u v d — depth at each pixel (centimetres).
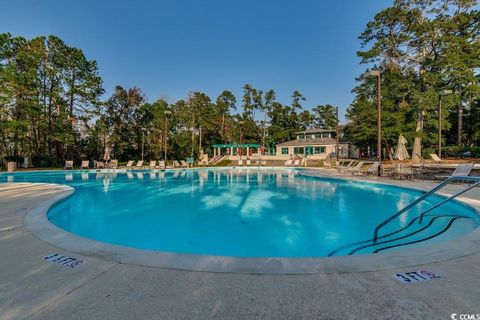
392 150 2903
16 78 1969
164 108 3988
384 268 257
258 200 949
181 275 245
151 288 221
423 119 2262
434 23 1994
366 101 3003
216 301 201
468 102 2823
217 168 2612
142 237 556
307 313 186
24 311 190
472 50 2005
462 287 221
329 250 479
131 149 3469
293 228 610
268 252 474
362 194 1043
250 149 5012
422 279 235
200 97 4638
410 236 523
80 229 611
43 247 321
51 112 2411
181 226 630
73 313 187
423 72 2164
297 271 251
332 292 213
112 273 250
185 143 4038
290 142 4444
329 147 3919
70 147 2794
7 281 236
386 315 183
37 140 2467
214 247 500
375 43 2248
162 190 1185
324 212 762
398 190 994
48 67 2295
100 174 1964
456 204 678
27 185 980
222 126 4834
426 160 1936
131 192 1130
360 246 490
